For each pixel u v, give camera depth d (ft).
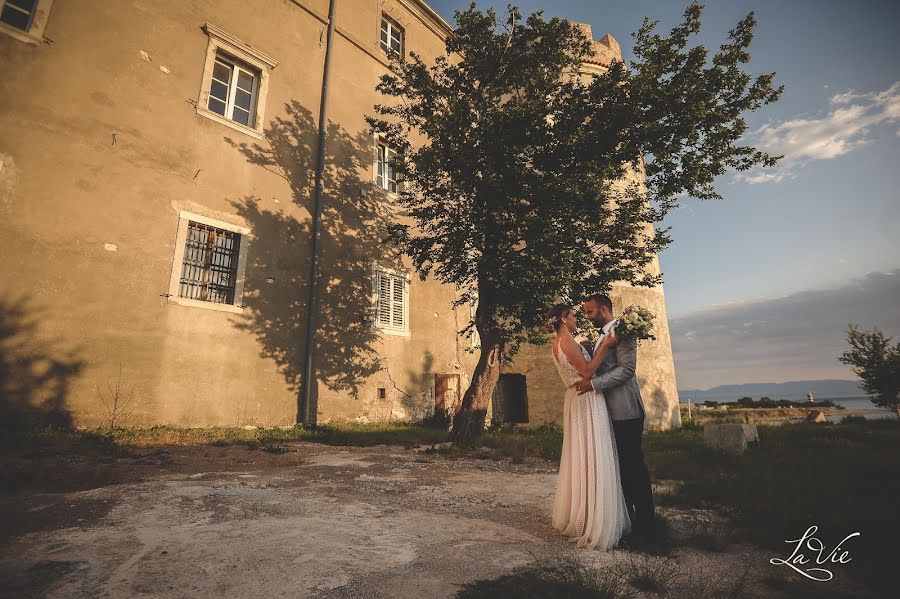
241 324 28.99
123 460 15.81
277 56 34.45
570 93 26.48
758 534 9.15
